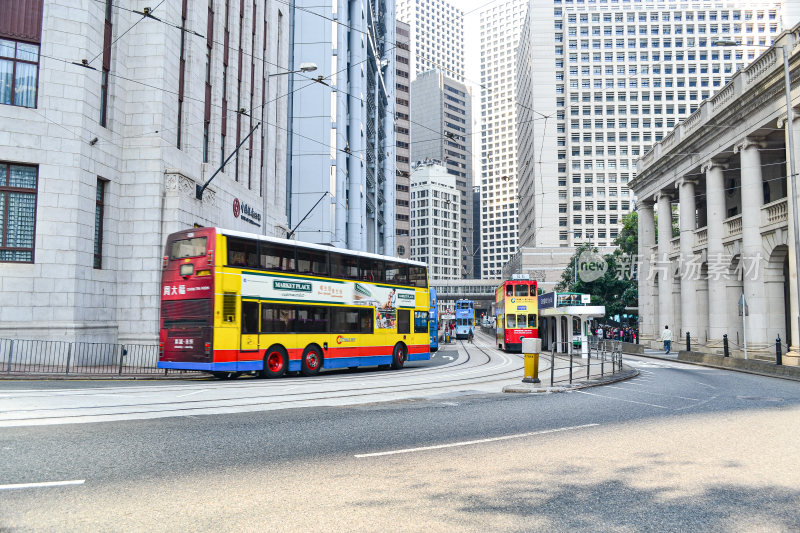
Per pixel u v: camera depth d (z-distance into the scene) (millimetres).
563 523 4457
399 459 6578
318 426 8766
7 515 4477
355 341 21141
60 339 19797
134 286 22672
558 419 9703
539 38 102125
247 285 17375
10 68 20188
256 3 34250
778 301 28156
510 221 196375
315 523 4371
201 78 26422
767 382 18641
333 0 50125
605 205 97438
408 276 24391
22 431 7871
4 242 19859
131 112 23266
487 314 135750
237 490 5246
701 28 100125
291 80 49219
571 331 32156
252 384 15797
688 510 4816
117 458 6426
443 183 154125
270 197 35781
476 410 10750
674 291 41688
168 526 4273
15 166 20156
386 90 76250
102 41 22125
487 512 4691
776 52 26641
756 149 29453
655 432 8484
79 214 20625
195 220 24969
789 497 5211
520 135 124500
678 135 38438
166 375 18312
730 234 32281
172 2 24016
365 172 57844
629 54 100000
